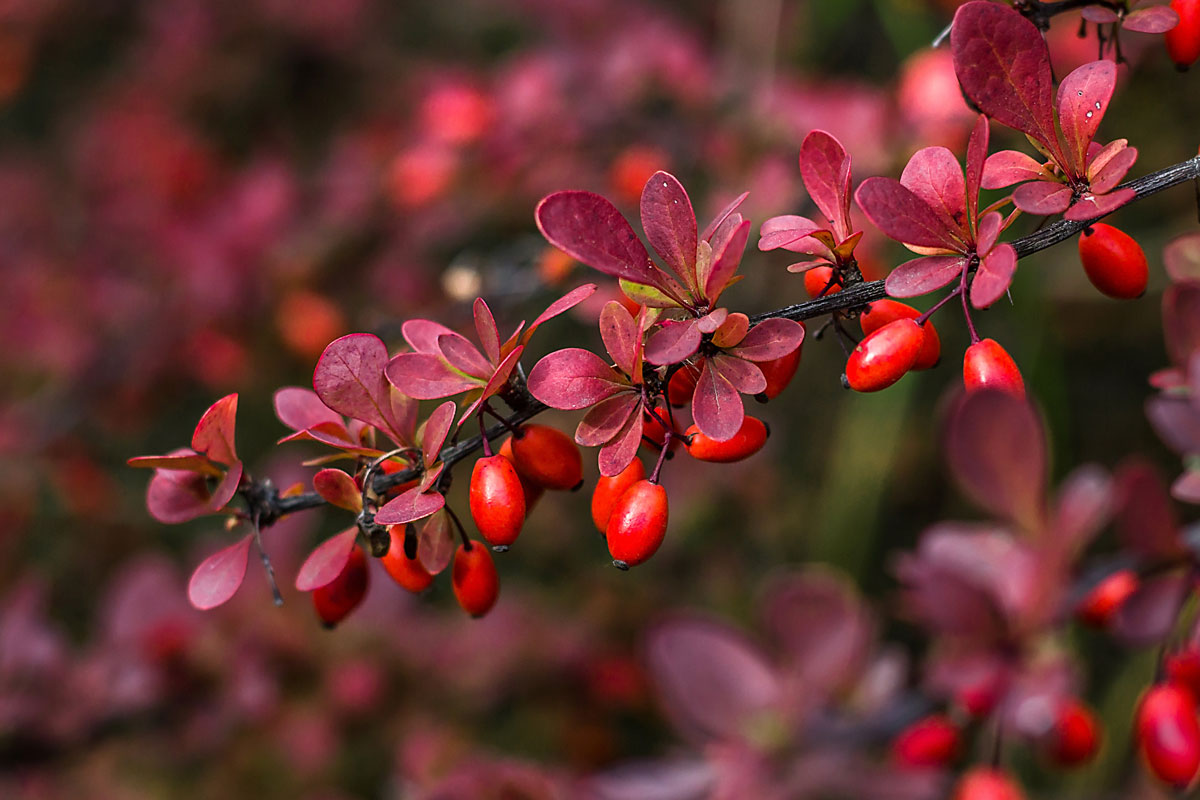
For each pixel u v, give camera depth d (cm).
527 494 36
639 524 35
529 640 76
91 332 87
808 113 65
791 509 95
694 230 35
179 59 111
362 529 36
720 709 46
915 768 44
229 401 36
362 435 37
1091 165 35
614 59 72
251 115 113
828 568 89
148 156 100
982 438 40
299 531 67
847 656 46
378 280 77
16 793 58
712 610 89
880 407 90
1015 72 35
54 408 88
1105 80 35
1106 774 70
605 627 87
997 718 42
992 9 35
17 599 60
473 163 72
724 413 35
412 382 35
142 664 58
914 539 96
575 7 79
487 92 78
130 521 99
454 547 36
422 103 86
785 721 45
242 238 82
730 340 35
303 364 91
